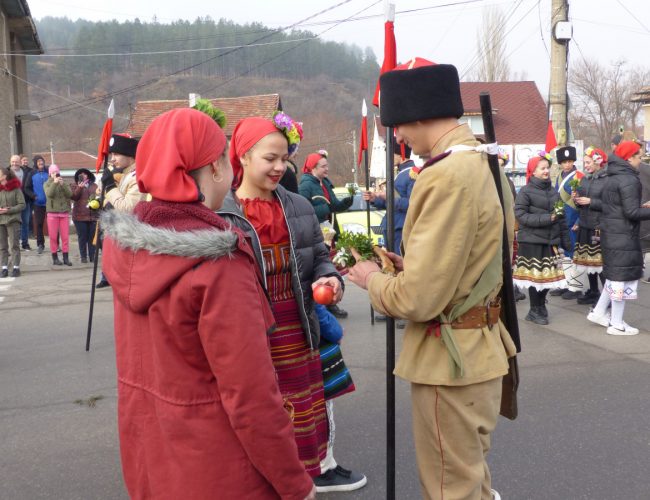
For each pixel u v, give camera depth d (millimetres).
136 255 1772
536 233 6762
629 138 6367
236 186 3031
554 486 3453
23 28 22547
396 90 2389
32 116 22266
